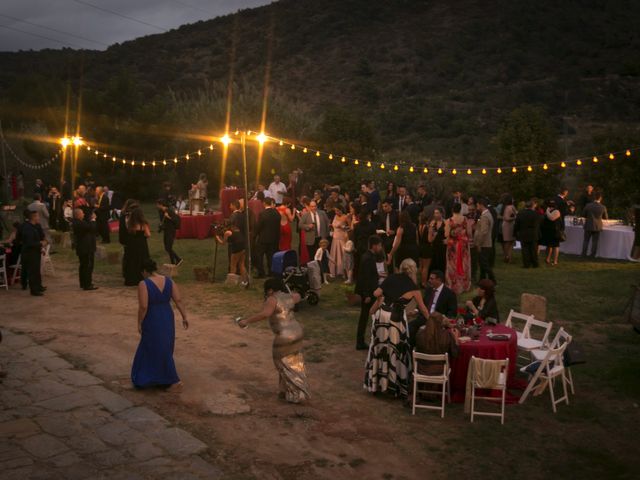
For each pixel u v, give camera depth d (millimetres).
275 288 7504
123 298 12531
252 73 102688
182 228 20609
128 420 6695
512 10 110938
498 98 80562
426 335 7398
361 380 8273
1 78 77938
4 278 13484
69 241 19266
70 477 5504
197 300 12352
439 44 104312
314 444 6438
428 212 14391
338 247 14445
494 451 6410
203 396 7547
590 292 12766
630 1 112812
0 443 6109
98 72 87750
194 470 5711
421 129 69125
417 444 6527
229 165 34906
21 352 8859
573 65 89438
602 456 6332
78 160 33094
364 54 105750
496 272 14828
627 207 23859
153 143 34375
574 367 8734
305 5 127500
